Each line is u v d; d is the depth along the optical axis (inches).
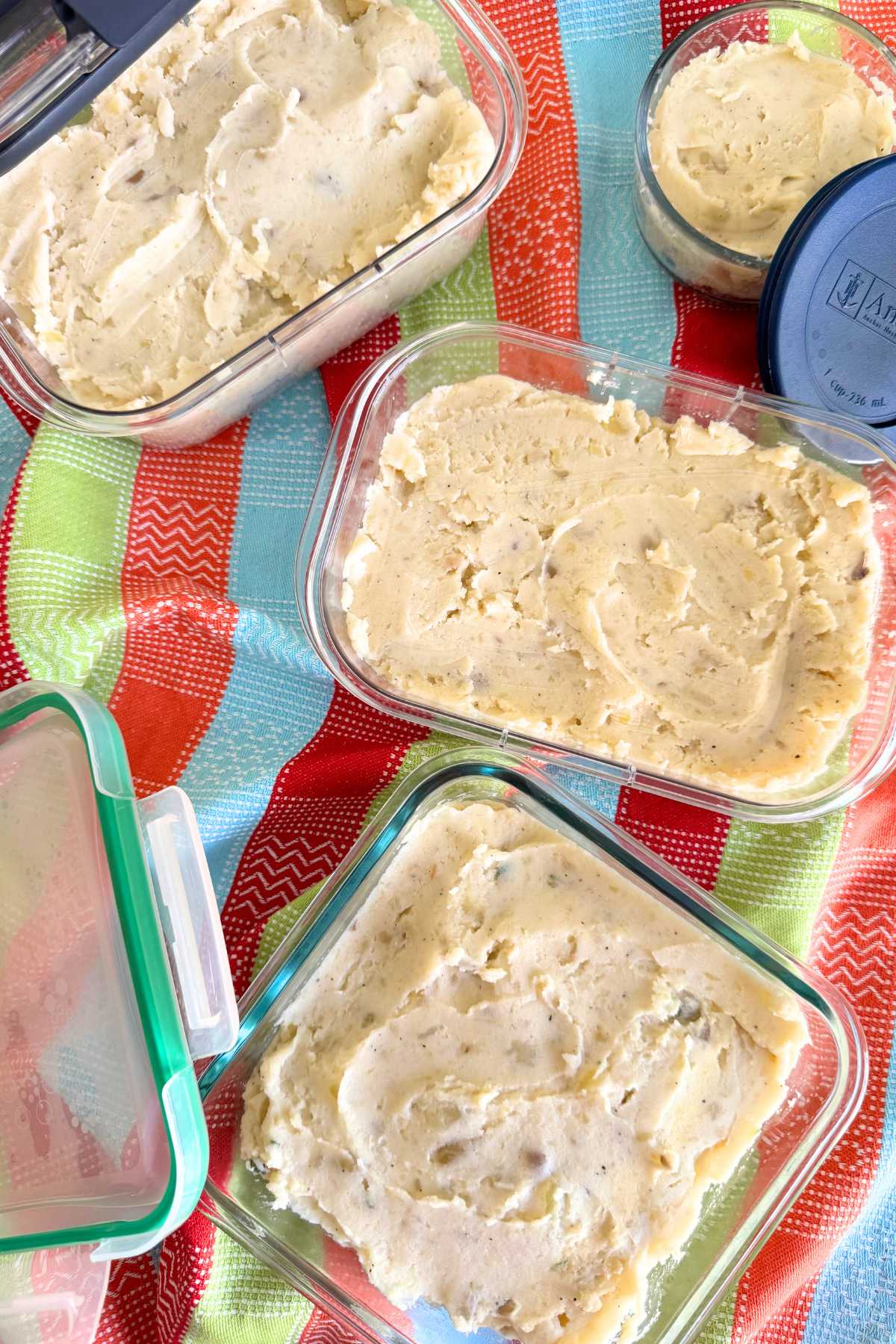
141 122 30.5
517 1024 29.3
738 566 30.3
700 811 30.9
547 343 30.0
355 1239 28.9
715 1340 29.7
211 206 30.3
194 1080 27.0
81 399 30.7
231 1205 29.0
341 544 30.5
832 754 30.3
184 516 31.4
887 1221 30.3
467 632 30.5
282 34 30.8
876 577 30.1
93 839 28.0
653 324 31.5
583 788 31.2
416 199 30.6
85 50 27.2
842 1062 29.3
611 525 30.4
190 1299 29.4
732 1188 29.3
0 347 30.1
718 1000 29.4
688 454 30.3
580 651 30.4
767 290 29.9
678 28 31.4
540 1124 29.0
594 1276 28.8
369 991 29.6
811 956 30.8
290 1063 29.5
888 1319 30.1
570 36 31.4
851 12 31.6
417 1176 29.0
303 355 31.0
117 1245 27.0
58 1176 27.8
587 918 29.6
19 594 30.3
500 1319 28.9
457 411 30.6
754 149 30.6
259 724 31.0
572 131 31.4
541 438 30.5
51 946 28.0
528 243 31.4
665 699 30.4
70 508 30.8
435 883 29.8
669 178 30.5
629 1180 28.9
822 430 29.8
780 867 30.6
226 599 31.1
